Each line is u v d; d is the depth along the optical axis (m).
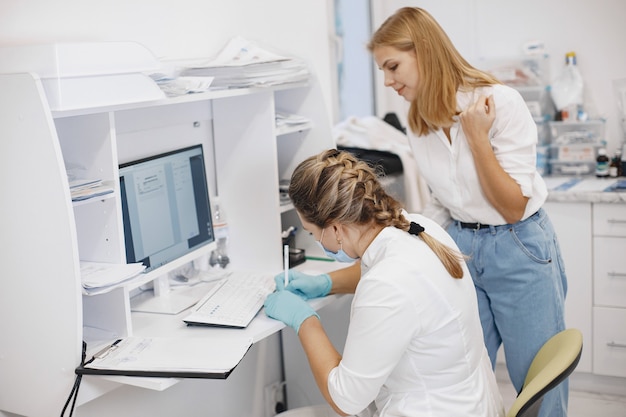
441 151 2.15
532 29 3.55
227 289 2.10
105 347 1.71
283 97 2.45
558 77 3.46
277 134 2.26
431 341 1.57
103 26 1.98
